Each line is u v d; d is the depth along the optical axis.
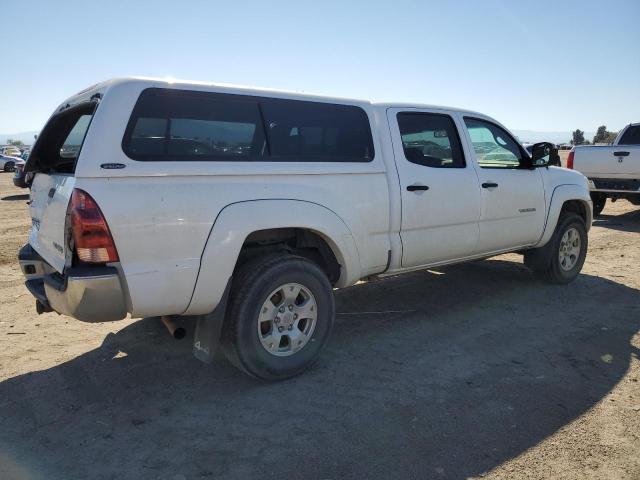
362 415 3.37
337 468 2.82
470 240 5.22
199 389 3.72
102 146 3.06
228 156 3.52
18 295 5.94
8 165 33.50
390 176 4.43
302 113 3.97
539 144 5.79
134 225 3.11
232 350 3.65
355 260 4.21
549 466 2.86
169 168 3.23
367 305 5.65
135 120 3.17
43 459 2.91
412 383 3.82
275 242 4.02
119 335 4.74
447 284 6.45
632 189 10.47
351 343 4.59
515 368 4.08
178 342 4.57
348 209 4.12
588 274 6.99
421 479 2.74
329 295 3.99
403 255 4.62
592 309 5.52
